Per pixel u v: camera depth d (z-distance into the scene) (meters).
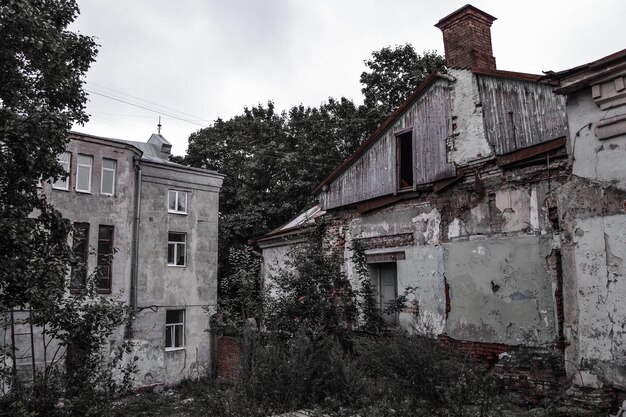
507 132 9.00
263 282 15.74
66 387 8.19
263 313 10.21
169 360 21.09
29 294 7.75
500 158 9.00
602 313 6.59
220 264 30.16
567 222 7.18
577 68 6.96
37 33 7.83
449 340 9.45
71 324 8.29
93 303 8.93
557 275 7.84
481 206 9.31
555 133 8.23
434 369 6.93
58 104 8.87
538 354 7.91
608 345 6.47
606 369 6.46
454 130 10.03
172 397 17.70
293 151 34.03
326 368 8.03
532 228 8.38
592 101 7.02
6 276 7.53
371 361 7.97
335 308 10.52
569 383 6.98
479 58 10.06
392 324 10.85
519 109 8.87
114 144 20.45
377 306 11.49
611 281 6.54
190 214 23.17
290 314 10.11
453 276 9.59
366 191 11.91
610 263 6.57
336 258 11.75
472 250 9.30
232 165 33.31
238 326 10.23
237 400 7.57
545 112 8.44
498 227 8.95
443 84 10.44
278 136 34.12
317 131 31.86
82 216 19.16
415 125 10.94
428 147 10.52
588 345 6.71
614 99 6.73
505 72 9.11
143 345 20.30
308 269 10.91
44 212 8.60
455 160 9.87
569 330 7.02
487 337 8.80
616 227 6.56
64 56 8.97
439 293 9.82
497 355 8.59
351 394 7.38
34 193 8.59
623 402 6.25
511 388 8.05
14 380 8.02
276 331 9.16
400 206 11.07
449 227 9.87
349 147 30.80
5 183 8.00
